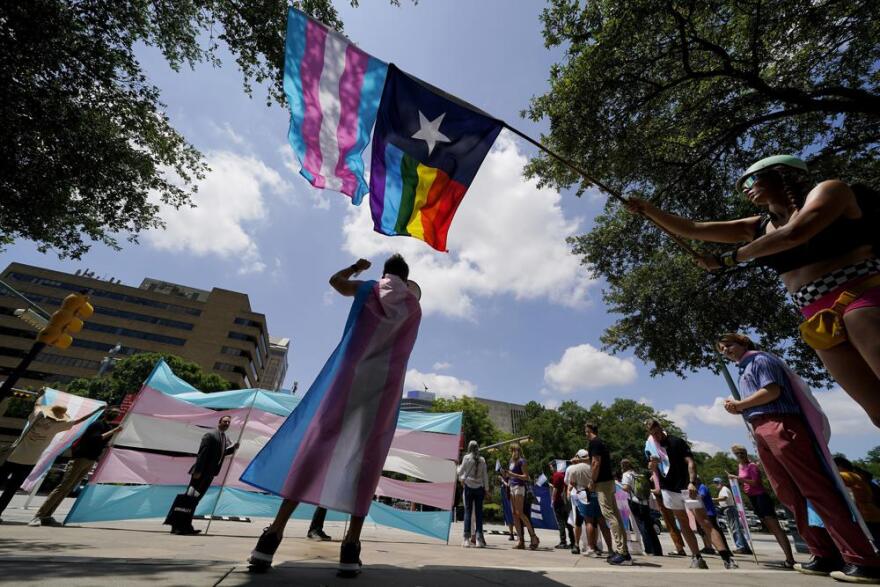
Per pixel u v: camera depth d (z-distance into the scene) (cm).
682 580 232
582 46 956
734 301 1154
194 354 6775
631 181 1130
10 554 225
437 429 826
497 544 841
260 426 704
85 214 1064
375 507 750
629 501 807
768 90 890
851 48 875
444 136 351
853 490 393
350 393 205
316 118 344
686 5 838
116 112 952
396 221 331
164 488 613
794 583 229
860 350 165
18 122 793
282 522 186
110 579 138
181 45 979
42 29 745
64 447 811
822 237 176
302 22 356
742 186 218
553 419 5022
